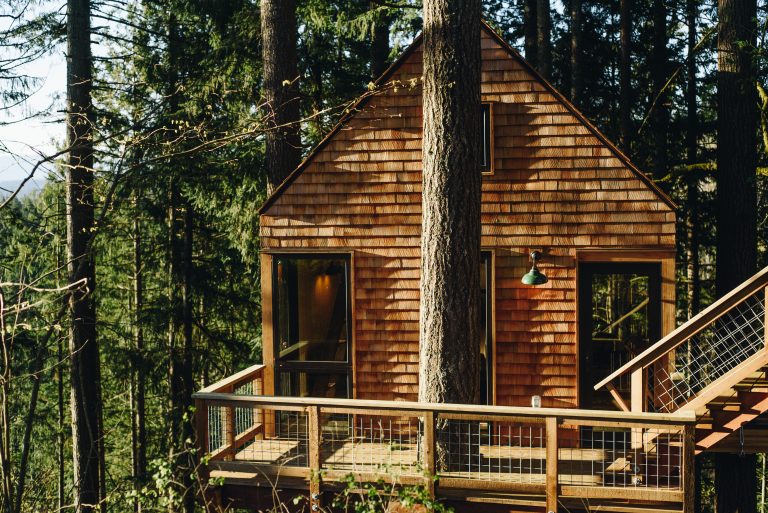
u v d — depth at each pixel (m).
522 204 9.86
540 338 9.87
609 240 9.68
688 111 16.81
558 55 18.77
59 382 20.11
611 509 7.70
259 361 17.92
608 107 18.47
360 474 8.17
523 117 9.81
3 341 5.69
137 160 9.27
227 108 14.57
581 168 9.73
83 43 12.34
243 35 14.46
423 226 8.75
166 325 16.89
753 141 11.92
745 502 11.94
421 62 10.02
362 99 9.98
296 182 10.32
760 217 14.23
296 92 12.13
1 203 6.05
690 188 15.51
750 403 8.12
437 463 8.51
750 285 7.70
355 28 15.88
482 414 7.85
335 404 8.01
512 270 9.91
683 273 18.38
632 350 9.75
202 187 14.88
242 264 17.59
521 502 7.82
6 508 5.98
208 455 7.53
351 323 10.23
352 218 10.21
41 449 20.31
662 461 8.35
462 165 8.55
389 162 10.11
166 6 15.57
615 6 17.70
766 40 11.99
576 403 9.78
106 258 20.55
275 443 9.73
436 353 8.62
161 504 6.95
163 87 15.67
